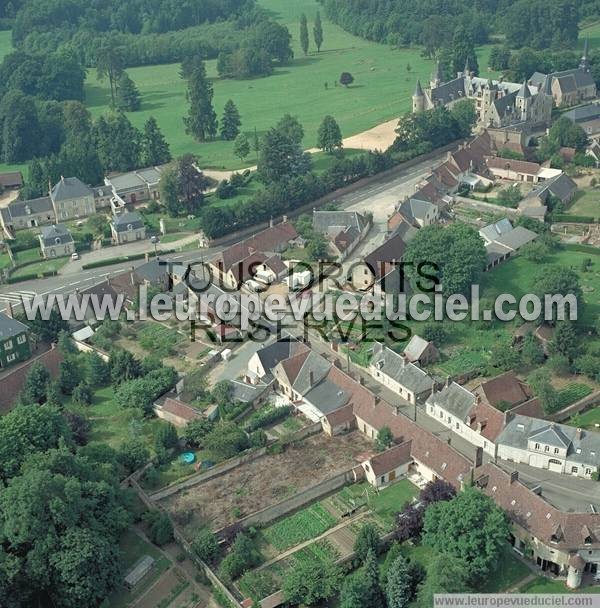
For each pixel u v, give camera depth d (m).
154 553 176.50
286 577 165.25
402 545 173.62
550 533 165.50
